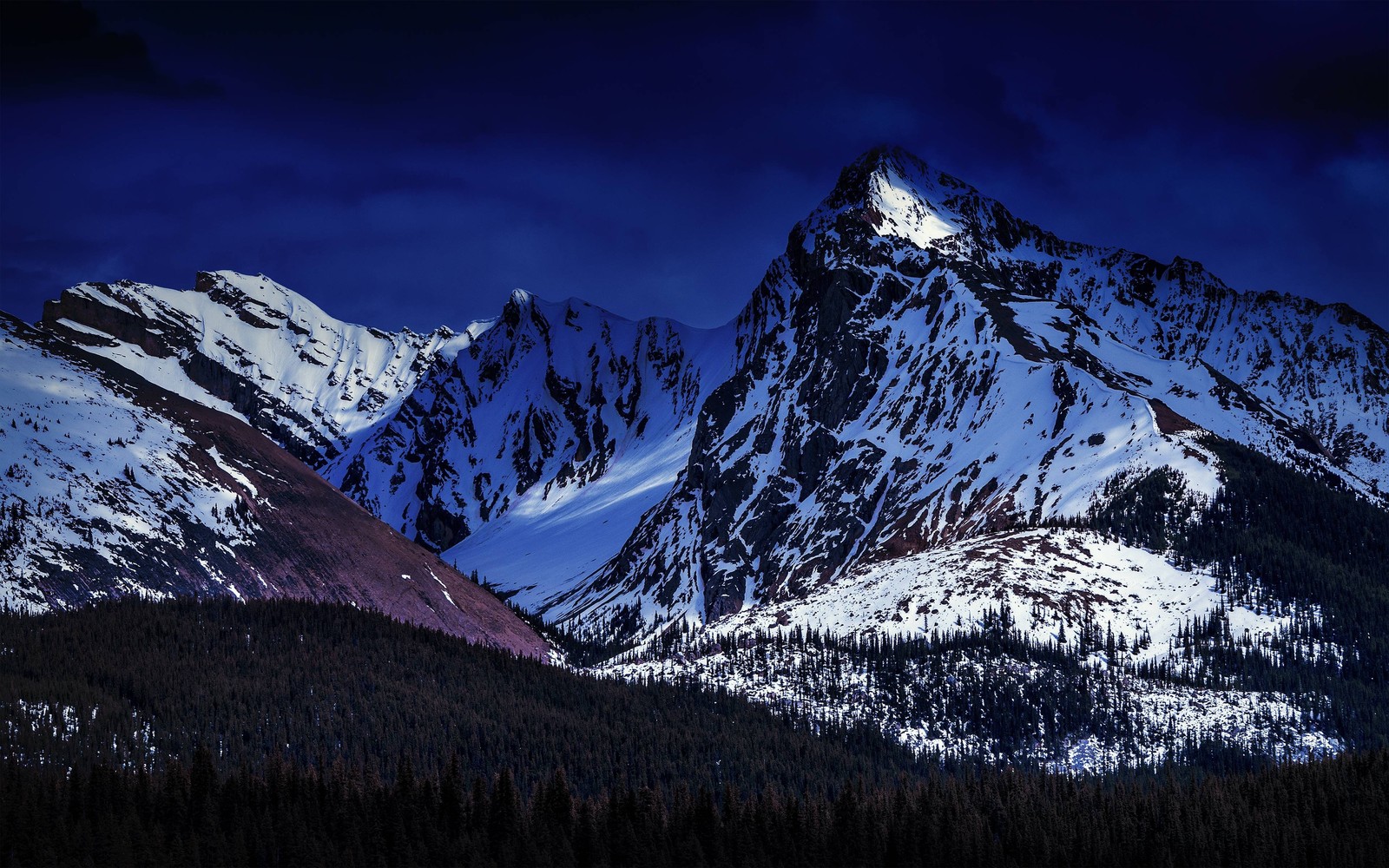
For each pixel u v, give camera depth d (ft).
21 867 616.39
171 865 635.25
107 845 629.51
